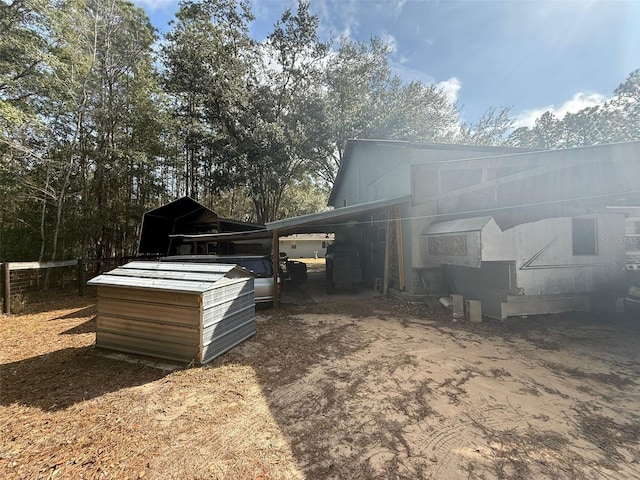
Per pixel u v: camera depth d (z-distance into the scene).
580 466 2.06
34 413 2.77
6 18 7.82
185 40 13.72
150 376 3.55
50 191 9.62
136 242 13.54
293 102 16.50
